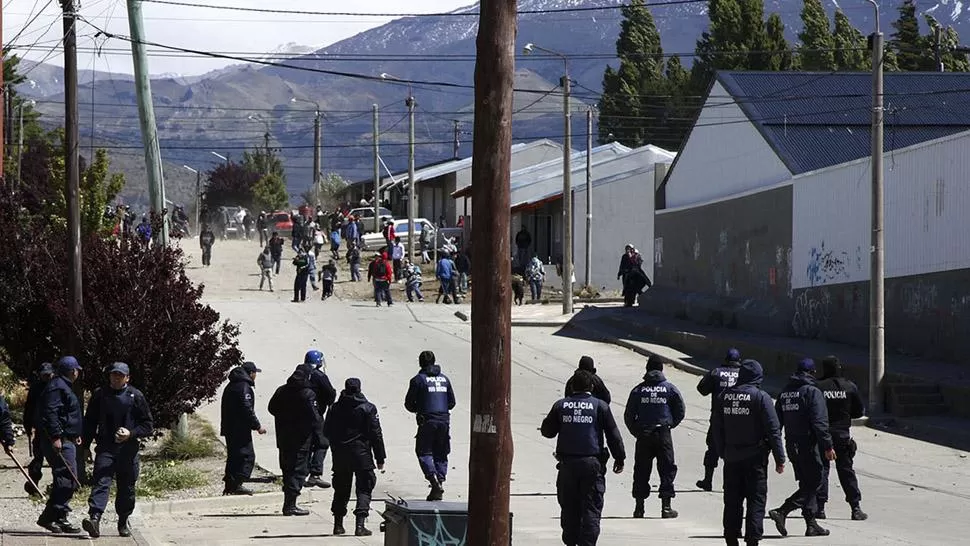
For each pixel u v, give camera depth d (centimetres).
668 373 6122
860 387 5312
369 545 2681
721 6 14538
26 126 15400
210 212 18050
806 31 14188
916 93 7619
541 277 9281
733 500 2417
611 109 15612
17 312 4138
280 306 8225
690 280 8225
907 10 13912
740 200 7500
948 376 5016
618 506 3281
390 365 6088
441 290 8956
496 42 1664
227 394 3447
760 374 2417
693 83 15300
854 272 6188
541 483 3653
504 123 1669
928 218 5581
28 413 3120
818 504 3002
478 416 1680
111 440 2658
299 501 3416
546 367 6244
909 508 3247
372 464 2839
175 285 3753
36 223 4303
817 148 7069
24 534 2642
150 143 4162
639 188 10269
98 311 3641
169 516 3156
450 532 1927
